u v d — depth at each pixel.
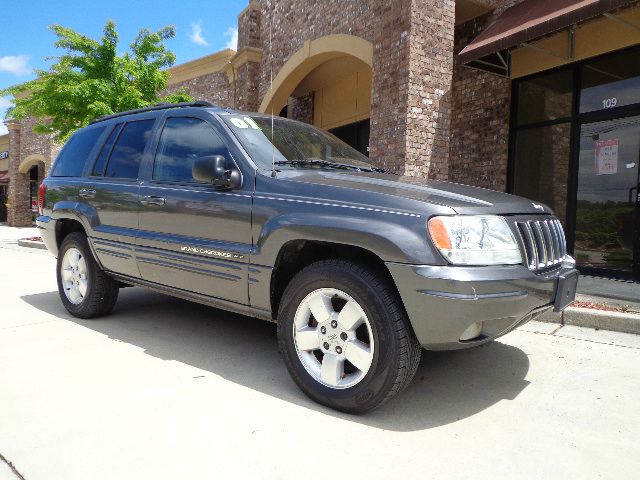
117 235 4.26
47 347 3.99
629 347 4.20
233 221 3.41
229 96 14.91
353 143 12.52
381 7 8.19
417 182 3.38
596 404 3.11
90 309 4.75
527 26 6.74
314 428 2.72
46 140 22.61
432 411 2.99
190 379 3.37
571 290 3.28
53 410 2.87
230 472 2.28
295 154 3.79
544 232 3.22
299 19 12.01
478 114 8.98
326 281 2.91
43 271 8.08
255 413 2.88
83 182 4.71
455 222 2.68
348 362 3.07
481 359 3.90
